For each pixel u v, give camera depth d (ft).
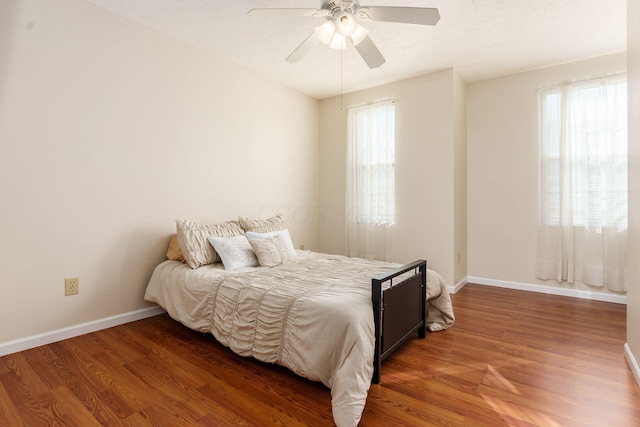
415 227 12.57
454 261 11.87
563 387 5.83
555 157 11.57
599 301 10.83
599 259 10.74
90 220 8.07
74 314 7.89
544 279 11.85
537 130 11.98
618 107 10.41
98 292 8.29
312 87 13.69
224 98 11.08
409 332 7.34
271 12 6.29
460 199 12.57
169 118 9.58
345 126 14.48
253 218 12.17
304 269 8.60
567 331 8.34
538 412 5.15
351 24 6.26
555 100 11.54
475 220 13.26
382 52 10.46
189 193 10.14
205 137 10.54
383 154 13.26
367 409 5.25
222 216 11.10
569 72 11.34
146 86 9.04
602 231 10.74
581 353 7.13
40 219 7.27
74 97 7.70
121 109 8.54
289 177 13.71
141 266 9.11
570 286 11.43
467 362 6.77
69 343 7.55
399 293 6.91
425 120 12.29
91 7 7.96
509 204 12.56
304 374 5.77
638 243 6.03
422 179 12.38
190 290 8.00
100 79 8.14
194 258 8.69
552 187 11.66
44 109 7.26
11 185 6.86
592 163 10.82
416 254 12.56
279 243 9.83
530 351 7.24
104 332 8.21
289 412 5.18
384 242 13.24
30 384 5.87
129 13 8.36
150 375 6.22
